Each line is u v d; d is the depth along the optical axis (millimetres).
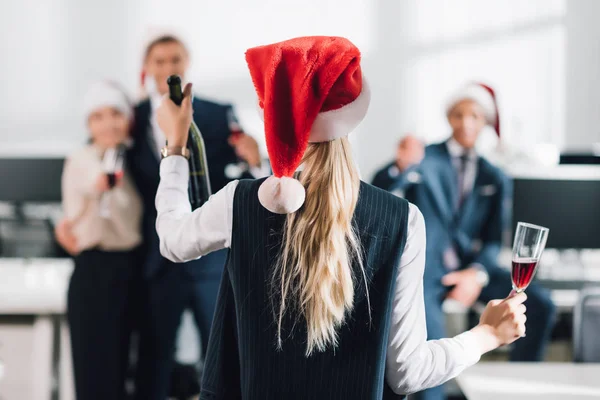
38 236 3824
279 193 1326
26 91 5246
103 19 5238
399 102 5359
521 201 3973
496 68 5352
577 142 5359
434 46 5340
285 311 1417
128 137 3297
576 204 3947
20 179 3811
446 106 3818
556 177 3959
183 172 1549
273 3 5293
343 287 1397
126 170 3303
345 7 5324
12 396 3387
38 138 5262
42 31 5234
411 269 1452
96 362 3266
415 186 3773
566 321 4258
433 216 3752
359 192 1441
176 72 3256
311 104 1325
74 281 3285
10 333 3383
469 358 1462
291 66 1324
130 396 3570
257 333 1428
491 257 3721
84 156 3328
